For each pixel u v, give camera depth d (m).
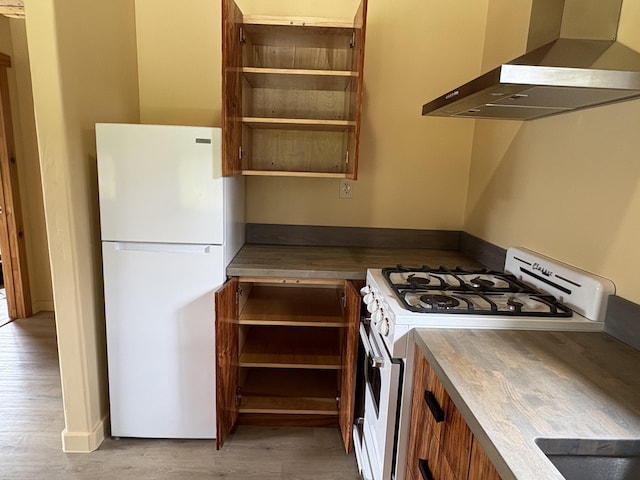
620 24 1.26
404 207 2.46
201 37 2.25
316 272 1.89
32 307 3.52
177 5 2.22
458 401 0.89
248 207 2.43
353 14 2.24
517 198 1.84
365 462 1.68
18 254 3.35
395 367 1.29
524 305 1.43
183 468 1.83
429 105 1.55
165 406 1.96
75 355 1.82
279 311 2.13
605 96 1.16
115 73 2.01
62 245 1.73
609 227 1.28
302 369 2.49
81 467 1.81
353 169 1.91
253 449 1.97
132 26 2.19
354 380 1.80
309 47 2.24
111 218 1.77
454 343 1.15
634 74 0.99
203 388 1.94
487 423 0.78
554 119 1.57
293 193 2.43
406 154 2.40
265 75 1.99
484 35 2.27
